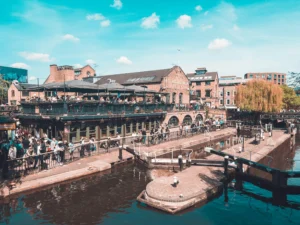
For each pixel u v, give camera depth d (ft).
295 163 61.41
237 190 41.73
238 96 134.21
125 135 77.10
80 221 29.78
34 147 49.57
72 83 64.64
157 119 93.71
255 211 34.09
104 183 42.98
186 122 114.32
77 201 35.35
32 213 31.45
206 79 179.93
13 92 124.98
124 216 31.12
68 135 58.80
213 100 176.76
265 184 42.86
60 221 29.68
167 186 37.70
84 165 49.11
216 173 45.47
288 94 183.73
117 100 80.18
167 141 79.00
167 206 32.73
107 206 33.94
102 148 62.03
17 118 72.13
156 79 119.65
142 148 65.98
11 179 39.11
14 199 34.94
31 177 40.78
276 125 148.56
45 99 66.64
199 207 34.22
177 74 127.85
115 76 145.07
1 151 42.09
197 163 52.70
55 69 132.98
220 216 32.01
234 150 67.46
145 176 47.44
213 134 97.45
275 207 35.70
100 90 74.08
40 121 65.62
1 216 30.48
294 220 32.04
